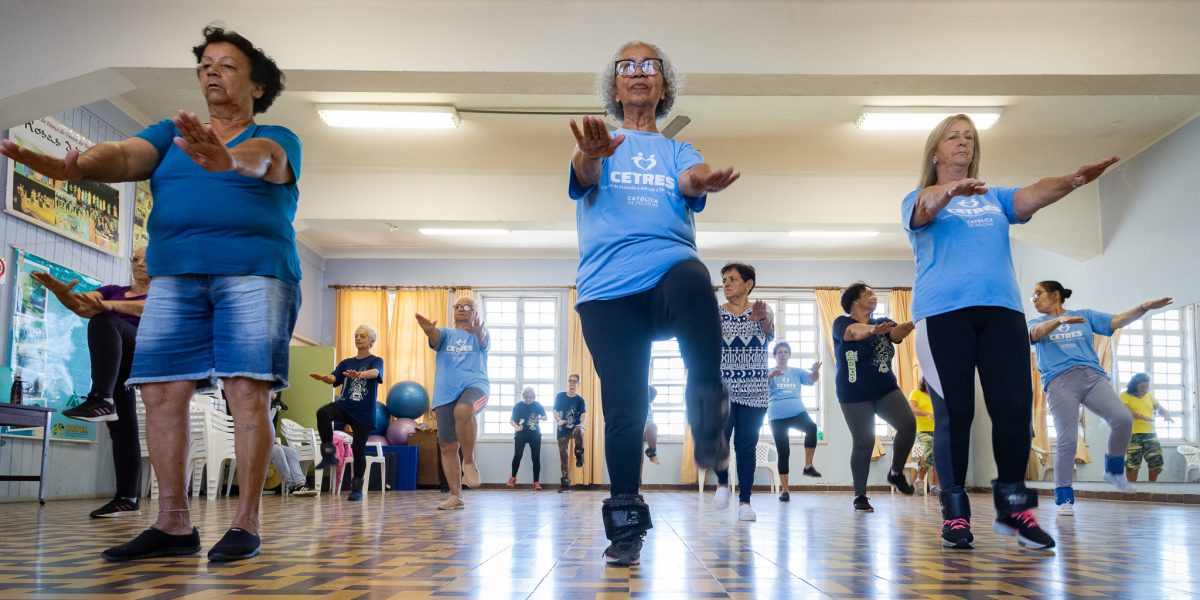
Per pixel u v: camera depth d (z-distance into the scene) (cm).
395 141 864
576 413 1223
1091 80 578
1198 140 796
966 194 257
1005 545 273
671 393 1317
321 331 1322
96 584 161
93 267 754
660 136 227
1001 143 873
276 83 246
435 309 1330
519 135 849
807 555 233
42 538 281
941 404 275
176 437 223
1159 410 807
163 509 221
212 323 224
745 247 1312
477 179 941
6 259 632
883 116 786
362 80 579
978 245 277
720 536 308
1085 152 895
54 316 696
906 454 532
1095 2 575
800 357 1321
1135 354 859
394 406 1212
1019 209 282
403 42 567
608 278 208
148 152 220
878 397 537
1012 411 265
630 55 234
